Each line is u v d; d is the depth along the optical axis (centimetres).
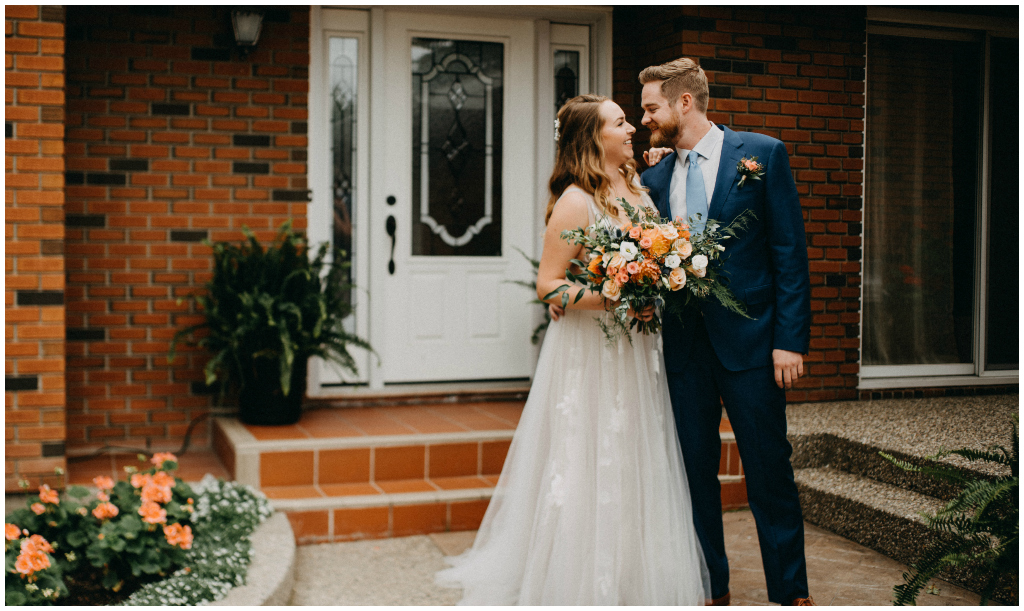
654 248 259
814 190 515
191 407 477
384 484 407
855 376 531
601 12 529
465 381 533
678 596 282
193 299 472
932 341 567
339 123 507
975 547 287
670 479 289
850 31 516
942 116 561
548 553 286
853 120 520
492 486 405
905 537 346
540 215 539
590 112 284
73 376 461
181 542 309
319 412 484
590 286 279
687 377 298
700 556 299
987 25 553
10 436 379
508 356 540
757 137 291
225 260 437
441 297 527
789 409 500
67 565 298
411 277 521
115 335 465
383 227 514
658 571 282
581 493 283
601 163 283
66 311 459
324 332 442
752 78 497
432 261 525
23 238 376
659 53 505
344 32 502
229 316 438
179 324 471
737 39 493
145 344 469
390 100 512
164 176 466
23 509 310
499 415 479
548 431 298
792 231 283
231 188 475
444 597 315
